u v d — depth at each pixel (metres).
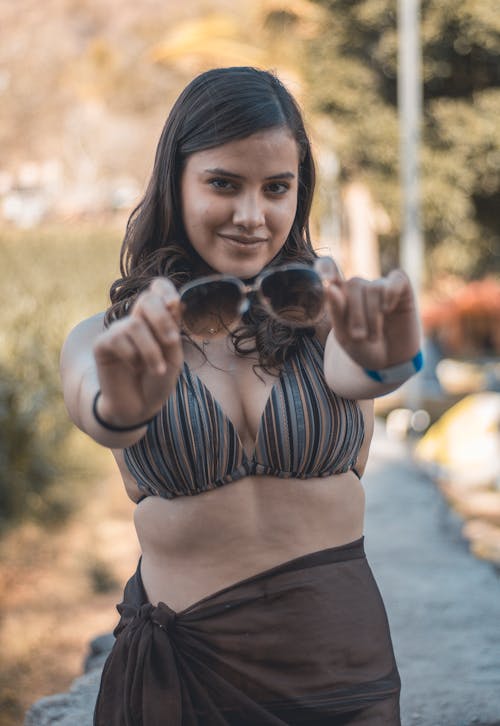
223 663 1.97
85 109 49.09
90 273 21.06
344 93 20.56
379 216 22.27
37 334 10.21
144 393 1.67
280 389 1.98
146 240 2.15
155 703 1.94
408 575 5.52
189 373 1.98
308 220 2.22
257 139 1.92
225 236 1.98
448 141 21.02
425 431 13.91
